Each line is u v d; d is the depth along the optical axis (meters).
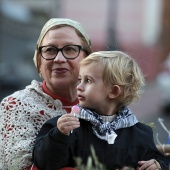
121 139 5.55
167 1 59.00
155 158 5.68
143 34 55.72
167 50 57.62
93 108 5.63
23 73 33.66
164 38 57.94
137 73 5.77
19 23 35.47
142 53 54.09
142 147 5.59
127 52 6.35
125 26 56.16
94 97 5.57
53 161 5.20
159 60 55.09
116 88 5.62
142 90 5.90
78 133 5.44
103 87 5.60
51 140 5.12
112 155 5.43
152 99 33.25
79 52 6.34
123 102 5.73
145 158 5.60
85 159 5.37
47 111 6.07
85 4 57.53
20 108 6.03
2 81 30.95
